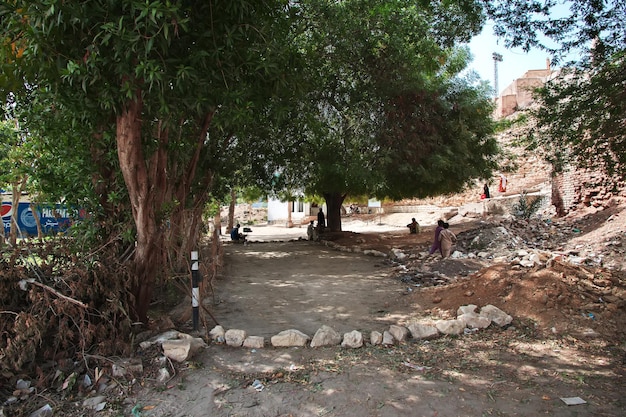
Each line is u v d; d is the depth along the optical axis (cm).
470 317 565
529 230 1384
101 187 587
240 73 491
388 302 720
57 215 654
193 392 398
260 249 1550
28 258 470
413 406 365
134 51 373
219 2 436
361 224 2933
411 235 1794
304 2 1015
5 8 379
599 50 648
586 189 1476
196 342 496
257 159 1489
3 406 369
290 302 732
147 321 553
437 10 1057
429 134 1341
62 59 413
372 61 1234
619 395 376
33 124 543
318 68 1195
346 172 1294
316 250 1491
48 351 429
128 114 462
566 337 515
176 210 741
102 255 514
